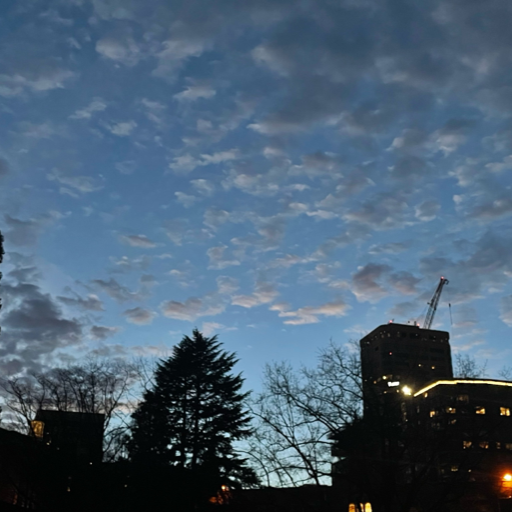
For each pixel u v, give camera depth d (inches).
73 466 1717.5
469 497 1763.0
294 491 1462.8
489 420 1429.6
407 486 1588.3
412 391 1451.8
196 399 2206.0
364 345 1654.8
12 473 1920.5
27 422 1744.6
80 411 1792.6
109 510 1819.6
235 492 1670.8
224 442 2091.5
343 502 1572.3
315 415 1364.4
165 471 1930.4
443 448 1405.0
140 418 2018.9
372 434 1348.4
